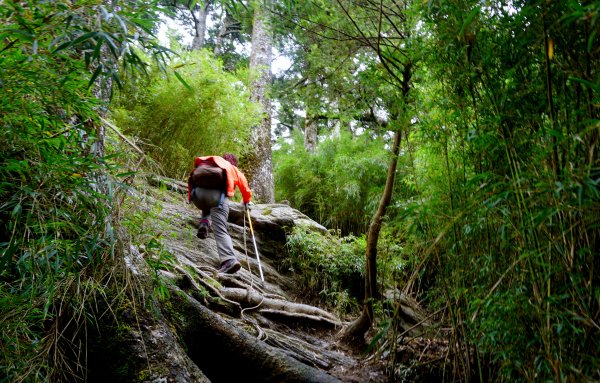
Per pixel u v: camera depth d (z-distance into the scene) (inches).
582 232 47.3
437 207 72.7
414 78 103.2
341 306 180.2
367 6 120.3
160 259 72.7
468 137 59.9
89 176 56.6
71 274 61.2
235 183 162.6
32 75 46.9
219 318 93.0
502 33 56.6
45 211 51.5
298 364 92.0
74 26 46.2
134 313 71.9
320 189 311.7
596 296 44.4
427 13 66.7
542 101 52.7
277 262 203.3
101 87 80.3
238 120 224.2
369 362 126.6
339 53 128.6
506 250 64.1
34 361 56.6
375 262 129.3
